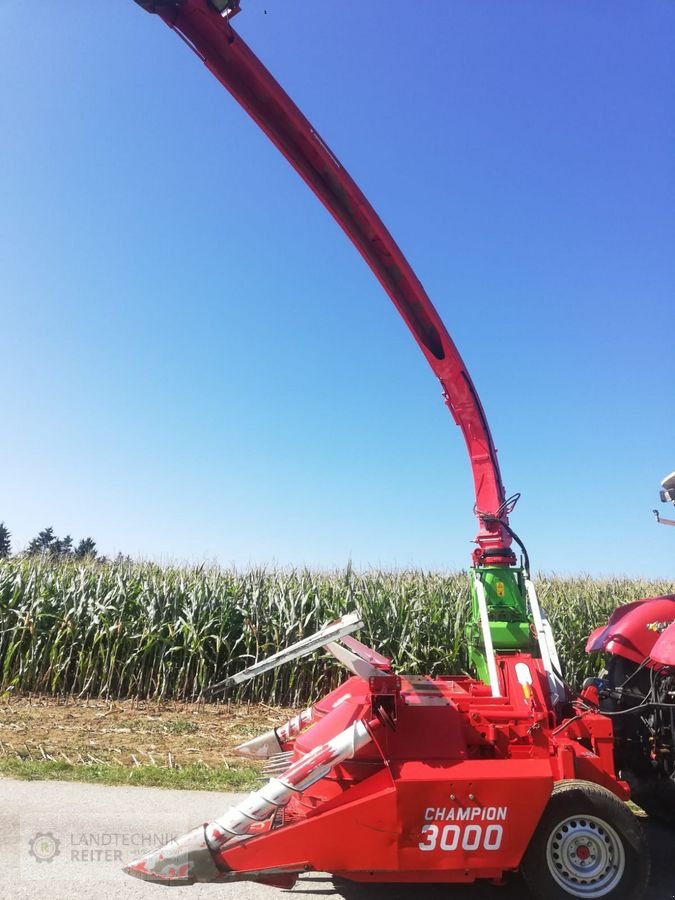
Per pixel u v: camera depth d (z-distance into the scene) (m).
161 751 7.31
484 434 5.82
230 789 6.03
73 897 3.95
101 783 6.02
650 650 5.35
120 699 10.13
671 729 5.03
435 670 10.91
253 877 3.78
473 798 3.81
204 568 12.62
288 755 5.09
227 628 10.67
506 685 4.57
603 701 5.58
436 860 3.78
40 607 10.66
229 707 9.97
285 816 4.08
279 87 4.77
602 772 4.17
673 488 6.06
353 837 3.77
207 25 4.43
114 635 10.38
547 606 12.26
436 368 5.77
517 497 5.62
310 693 10.35
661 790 5.54
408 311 5.65
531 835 3.81
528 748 4.27
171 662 10.37
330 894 4.29
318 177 5.16
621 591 14.02
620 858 3.90
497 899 4.28
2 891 3.96
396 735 4.12
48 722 8.43
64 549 14.55
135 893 4.03
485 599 5.34
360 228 5.33
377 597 11.41
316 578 12.25
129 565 12.99
